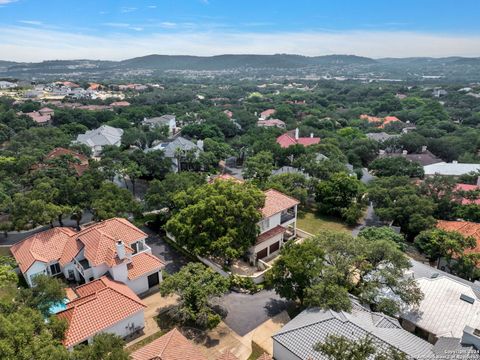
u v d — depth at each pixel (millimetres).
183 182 51344
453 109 154125
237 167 85688
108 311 28828
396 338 24703
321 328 25500
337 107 180500
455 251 36781
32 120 105750
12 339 18672
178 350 24375
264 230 43219
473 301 28531
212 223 37281
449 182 52844
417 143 90500
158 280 37469
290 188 56594
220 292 30766
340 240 33281
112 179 61688
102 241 36188
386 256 31969
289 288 31688
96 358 20641
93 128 118750
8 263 37031
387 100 170250
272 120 135875
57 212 43000
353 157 82312
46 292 26281
